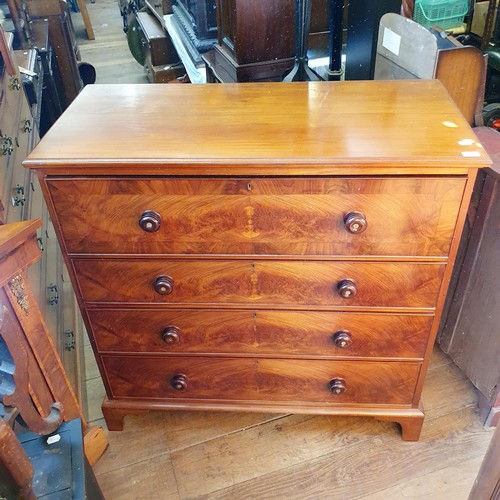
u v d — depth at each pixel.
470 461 1.47
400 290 1.23
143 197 1.12
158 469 1.49
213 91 1.39
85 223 1.17
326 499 1.40
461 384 1.68
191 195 1.11
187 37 3.10
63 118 1.26
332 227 1.14
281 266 1.21
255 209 1.12
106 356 1.43
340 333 1.32
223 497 1.41
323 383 1.44
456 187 1.07
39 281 1.43
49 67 2.65
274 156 1.05
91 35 5.14
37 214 1.64
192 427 1.59
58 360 1.21
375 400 1.47
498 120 1.71
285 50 2.29
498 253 1.38
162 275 1.25
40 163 1.07
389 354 1.36
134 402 1.53
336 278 1.22
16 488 0.76
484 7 1.99
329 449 1.52
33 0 2.95
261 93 1.36
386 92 1.33
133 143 1.13
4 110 1.49
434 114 1.21
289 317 1.31
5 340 0.92
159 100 1.35
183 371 1.45
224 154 1.07
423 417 1.46
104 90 1.41
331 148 1.08
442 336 1.72
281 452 1.52
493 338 1.46
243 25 2.18
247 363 1.41
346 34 2.17
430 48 1.44
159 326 1.35
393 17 1.58
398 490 1.41
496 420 1.53
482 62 1.45
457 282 1.57
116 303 1.31
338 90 1.36
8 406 0.97
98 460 1.51
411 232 1.14
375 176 1.06
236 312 1.31
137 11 4.36
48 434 1.10
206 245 1.19
